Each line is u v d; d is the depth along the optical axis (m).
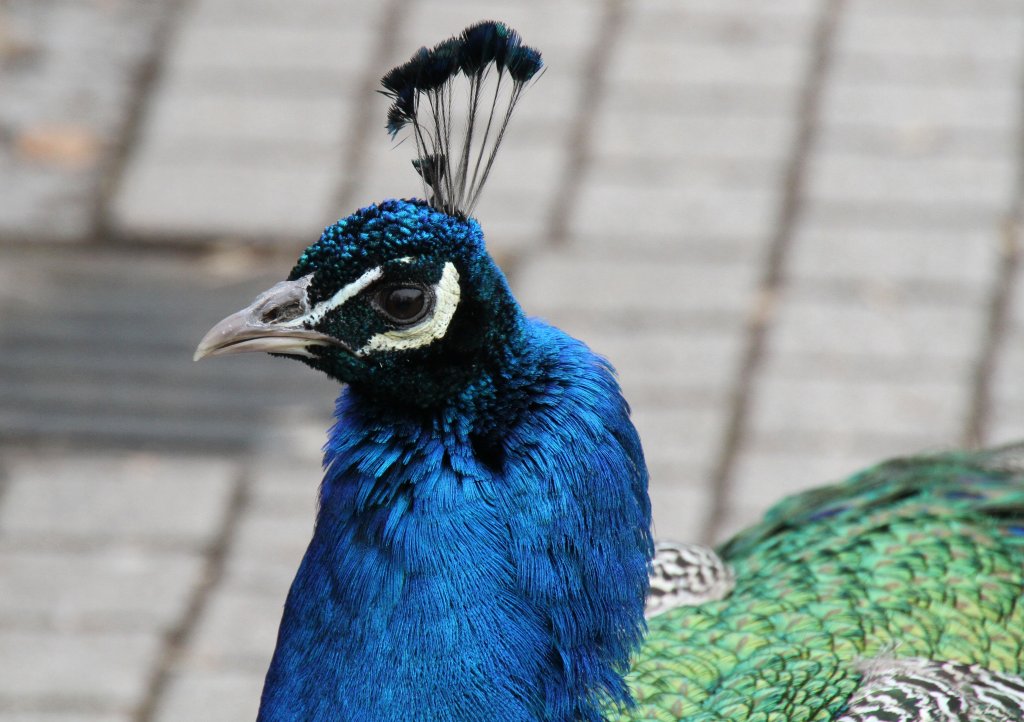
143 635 10.09
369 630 5.80
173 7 15.17
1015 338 11.78
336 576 5.86
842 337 11.85
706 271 12.41
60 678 9.83
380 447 5.86
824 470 10.90
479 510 5.80
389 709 5.80
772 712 6.59
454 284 5.81
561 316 12.09
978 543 7.52
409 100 6.04
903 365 11.62
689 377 11.61
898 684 6.52
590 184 13.21
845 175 13.16
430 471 5.83
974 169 13.15
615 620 5.95
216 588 10.37
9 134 13.87
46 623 10.16
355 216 5.89
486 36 6.04
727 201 13.01
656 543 7.77
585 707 5.96
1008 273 12.28
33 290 12.48
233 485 11.03
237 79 14.35
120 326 12.20
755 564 7.74
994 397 11.35
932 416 11.23
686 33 14.64
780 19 14.74
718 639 7.09
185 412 11.57
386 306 5.83
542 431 5.87
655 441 11.17
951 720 6.38
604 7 14.96
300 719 5.95
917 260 12.42
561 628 5.84
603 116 13.81
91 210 13.18
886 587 7.28
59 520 10.80
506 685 5.78
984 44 14.32
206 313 12.27
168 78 14.39
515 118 13.77
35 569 10.50
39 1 15.25
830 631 7.05
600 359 6.09
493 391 5.86
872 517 7.81
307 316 5.93
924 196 12.95
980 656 6.92
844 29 14.57
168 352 12.01
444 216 5.89
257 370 11.99
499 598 5.79
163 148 13.70
